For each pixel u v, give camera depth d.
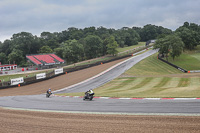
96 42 116.25
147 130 9.91
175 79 40.09
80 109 15.86
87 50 116.00
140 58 83.62
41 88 44.22
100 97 22.86
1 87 45.75
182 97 17.72
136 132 9.73
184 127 9.98
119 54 109.94
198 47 113.69
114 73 55.78
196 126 10.02
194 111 12.69
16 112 16.06
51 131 10.66
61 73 59.25
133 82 41.41
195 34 111.94
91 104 18.06
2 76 62.97
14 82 47.34
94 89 37.62
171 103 15.61
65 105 18.53
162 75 48.56
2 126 12.10
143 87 33.88
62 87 43.72
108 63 74.62
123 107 15.45
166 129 9.88
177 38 77.25
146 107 14.83
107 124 11.19
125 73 54.94
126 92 26.91
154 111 13.38
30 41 139.62
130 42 177.88
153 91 25.72
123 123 11.18
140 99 18.94
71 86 43.91
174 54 76.94
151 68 62.62
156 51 104.75
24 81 49.53
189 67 66.06
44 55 101.69
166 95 19.94
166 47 76.50
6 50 140.12
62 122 12.16
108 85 41.03
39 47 145.75
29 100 24.88
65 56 103.12
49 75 56.28
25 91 41.84
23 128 11.48
